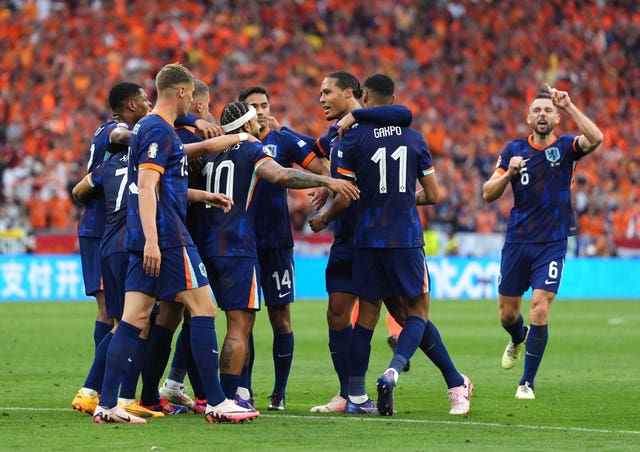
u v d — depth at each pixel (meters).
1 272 79.12
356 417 25.17
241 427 22.92
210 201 24.14
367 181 25.75
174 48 109.50
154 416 24.78
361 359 26.06
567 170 31.88
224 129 25.39
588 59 128.38
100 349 25.22
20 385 31.84
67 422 23.56
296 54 114.50
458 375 26.72
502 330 56.47
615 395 30.66
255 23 116.25
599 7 133.25
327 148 28.69
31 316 63.41
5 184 92.69
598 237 98.31
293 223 92.06
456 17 125.31
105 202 27.69
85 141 96.38
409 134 25.95
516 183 32.06
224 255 24.61
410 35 122.44
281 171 24.50
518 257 32.28
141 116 27.92
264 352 43.44
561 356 43.44
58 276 81.06
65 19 109.38
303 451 19.67
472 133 112.19
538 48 126.81
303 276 87.12
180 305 25.00
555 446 20.69
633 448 20.50
